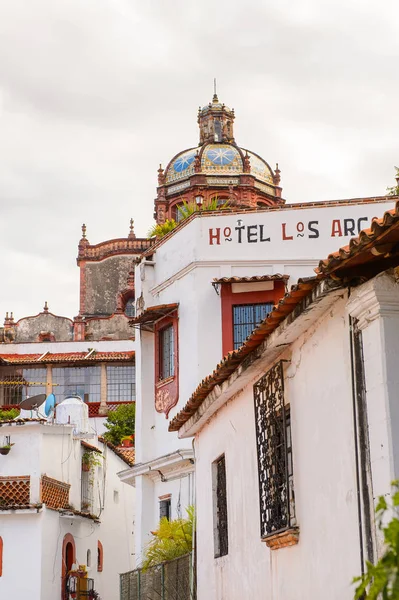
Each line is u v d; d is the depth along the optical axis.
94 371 56.28
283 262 26.06
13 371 56.56
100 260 74.25
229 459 16.20
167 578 21.09
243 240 26.42
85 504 34.44
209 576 17.39
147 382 28.77
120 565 37.91
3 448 30.55
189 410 17.75
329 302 10.95
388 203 26.00
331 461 11.16
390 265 9.86
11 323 70.69
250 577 14.69
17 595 29.41
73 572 31.36
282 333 12.17
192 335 26.41
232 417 16.05
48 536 30.23
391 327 9.70
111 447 38.16
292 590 12.60
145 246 74.25
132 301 72.00
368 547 9.92
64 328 70.25
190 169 62.78
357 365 10.25
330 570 11.15
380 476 9.59
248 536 14.88
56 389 56.16
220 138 64.19
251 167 64.12
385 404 9.53
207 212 26.70
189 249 26.83
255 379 14.60
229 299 26.14
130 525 39.75
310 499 11.88
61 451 32.06
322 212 26.22
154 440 28.27
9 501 30.34
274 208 26.39
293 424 12.60
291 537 12.36
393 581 5.32
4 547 29.83
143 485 28.05
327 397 11.30
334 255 9.80
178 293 27.39
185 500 26.14
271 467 13.50
